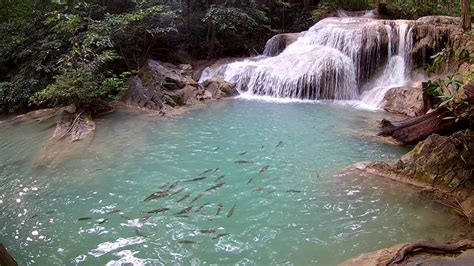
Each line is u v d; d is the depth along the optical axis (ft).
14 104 41.50
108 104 38.01
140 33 44.86
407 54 40.75
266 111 36.40
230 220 17.52
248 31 56.59
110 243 15.92
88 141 28.68
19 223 17.65
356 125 31.19
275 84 43.06
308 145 26.89
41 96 35.65
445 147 20.16
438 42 38.29
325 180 21.27
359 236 15.98
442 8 57.62
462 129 22.81
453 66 35.45
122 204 19.20
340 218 17.42
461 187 18.67
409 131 25.73
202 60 54.75
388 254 14.08
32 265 14.61
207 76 48.83
